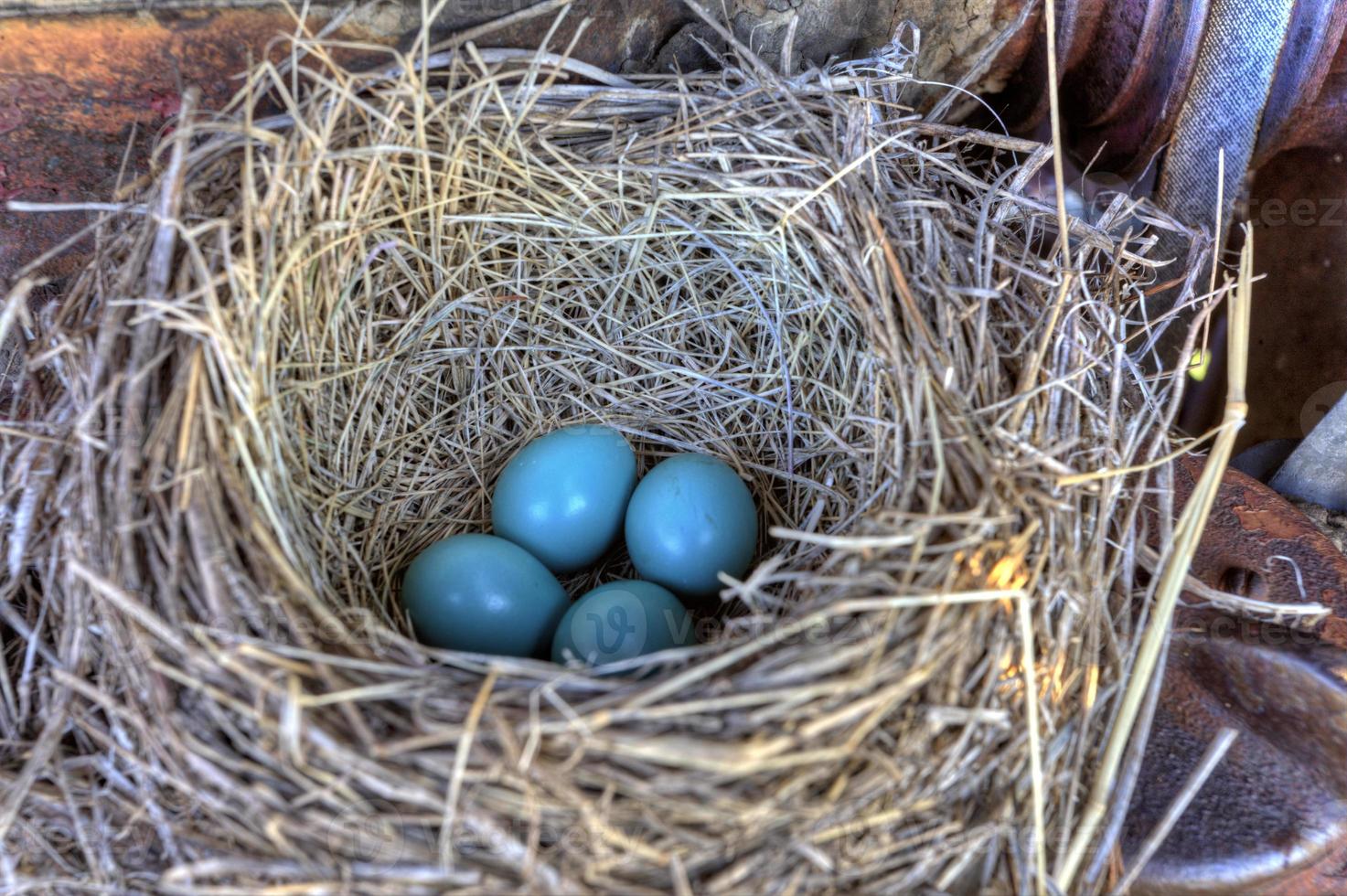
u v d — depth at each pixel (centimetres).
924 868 17
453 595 20
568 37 22
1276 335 26
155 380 18
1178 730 20
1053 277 21
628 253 23
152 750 17
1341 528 24
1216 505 22
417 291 22
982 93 26
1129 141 25
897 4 23
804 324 22
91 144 21
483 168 21
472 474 23
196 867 17
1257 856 19
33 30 19
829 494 21
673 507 21
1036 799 17
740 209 22
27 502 19
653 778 17
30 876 18
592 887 17
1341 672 19
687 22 23
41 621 18
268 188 20
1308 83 23
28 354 19
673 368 23
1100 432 20
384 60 21
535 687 17
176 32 20
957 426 19
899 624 17
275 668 17
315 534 20
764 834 17
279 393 20
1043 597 18
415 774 17
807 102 22
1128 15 23
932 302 21
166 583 17
